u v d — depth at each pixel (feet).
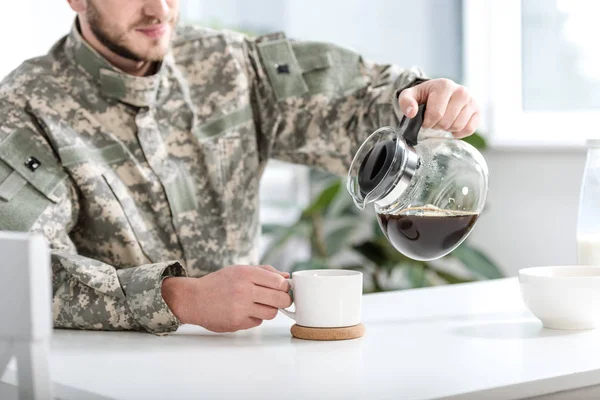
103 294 3.90
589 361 3.02
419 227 3.31
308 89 5.33
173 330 3.79
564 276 3.78
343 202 8.70
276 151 5.53
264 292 3.64
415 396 2.60
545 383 2.81
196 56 5.32
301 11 10.62
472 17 9.61
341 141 5.25
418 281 8.58
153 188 4.90
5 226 4.17
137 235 4.82
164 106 5.05
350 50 5.47
